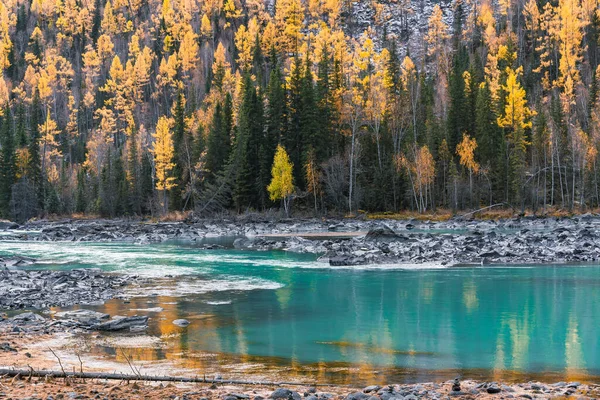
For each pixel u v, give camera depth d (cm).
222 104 12031
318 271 3559
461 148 9319
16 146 11506
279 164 8994
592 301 2528
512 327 2038
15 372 1316
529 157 9931
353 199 9406
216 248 5181
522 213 8206
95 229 7050
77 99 19875
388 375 1433
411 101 10981
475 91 10781
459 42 16612
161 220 9050
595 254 4056
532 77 13762
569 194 9438
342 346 1759
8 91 19038
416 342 1817
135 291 2775
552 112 10394
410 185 9388
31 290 2664
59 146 16975
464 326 2058
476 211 8569
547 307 2394
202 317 2184
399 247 4534
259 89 10788
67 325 1970
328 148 9888
